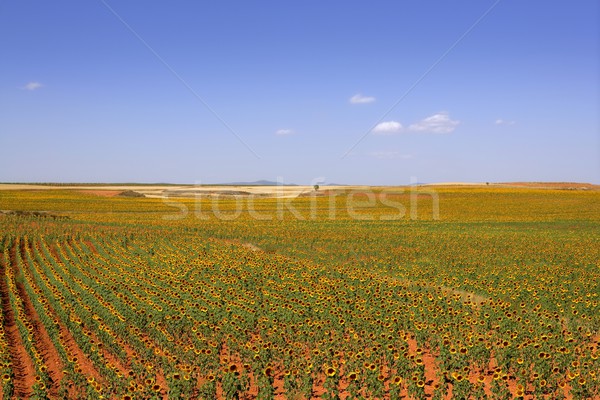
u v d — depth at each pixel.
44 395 14.88
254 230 61.12
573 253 41.53
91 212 91.50
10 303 27.80
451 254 41.91
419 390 14.02
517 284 28.22
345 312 22.14
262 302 25.33
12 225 62.06
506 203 108.88
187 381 15.06
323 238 53.25
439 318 21.19
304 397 14.75
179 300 25.83
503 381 14.06
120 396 15.31
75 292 27.39
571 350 16.89
